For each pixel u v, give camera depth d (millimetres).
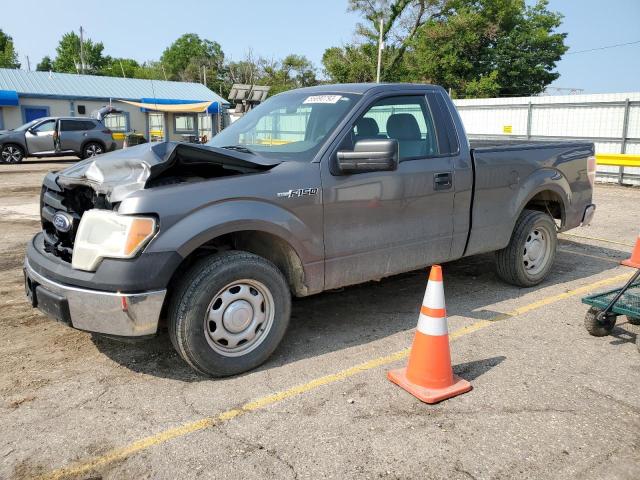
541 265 5641
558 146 5625
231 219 3512
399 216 4352
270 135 4539
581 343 4250
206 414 3250
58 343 4266
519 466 2760
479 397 3430
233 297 3609
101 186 3477
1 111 31625
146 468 2766
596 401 3379
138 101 35625
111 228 3297
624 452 2869
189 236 3375
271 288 3744
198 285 3439
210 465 2785
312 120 4316
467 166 4754
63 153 22281
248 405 3346
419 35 39938
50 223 4121
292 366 3869
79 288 3367
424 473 2709
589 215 6066
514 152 5172
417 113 4602
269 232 3695
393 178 4266
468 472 2715
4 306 5086
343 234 4059
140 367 3861
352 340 4324
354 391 3508
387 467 2754
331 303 5172
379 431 3066
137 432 3074
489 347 4188
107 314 3312
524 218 5387
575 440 2973
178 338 3471
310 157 3984
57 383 3637
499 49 37938
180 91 39188
